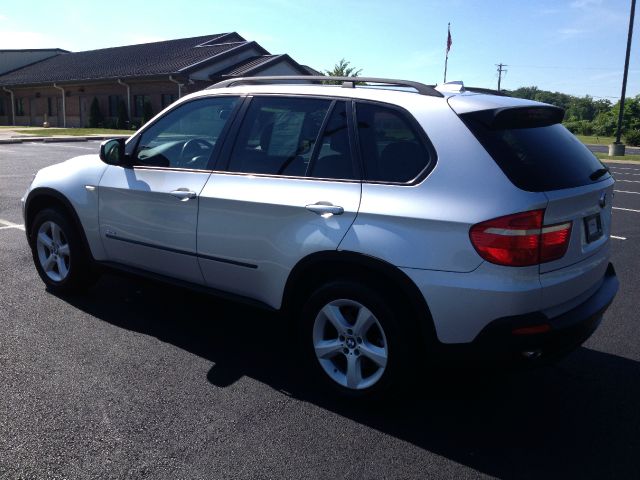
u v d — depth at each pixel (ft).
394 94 10.95
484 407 11.19
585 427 10.54
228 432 10.03
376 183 10.44
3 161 53.52
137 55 129.29
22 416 10.28
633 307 17.06
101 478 8.70
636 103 176.14
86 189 14.93
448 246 9.48
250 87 12.93
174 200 13.01
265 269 11.69
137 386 11.51
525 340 9.21
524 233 9.09
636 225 29.68
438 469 9.20
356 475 8.99
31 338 13.60
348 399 10.95
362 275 10.53
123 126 114.93
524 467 9.31
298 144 11.70
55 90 133.80
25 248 21.81
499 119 9.92
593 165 11.21
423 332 9.89
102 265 14.99
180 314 15.49
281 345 13.78
